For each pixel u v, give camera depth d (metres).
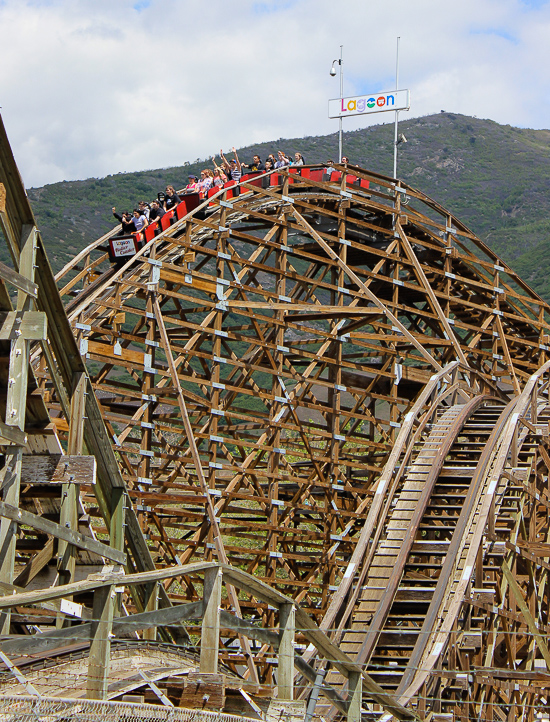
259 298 92.56
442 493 22.30
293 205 28.08
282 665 10.27
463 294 35.41
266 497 25.64
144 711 8.37
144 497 22.36
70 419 12.26
